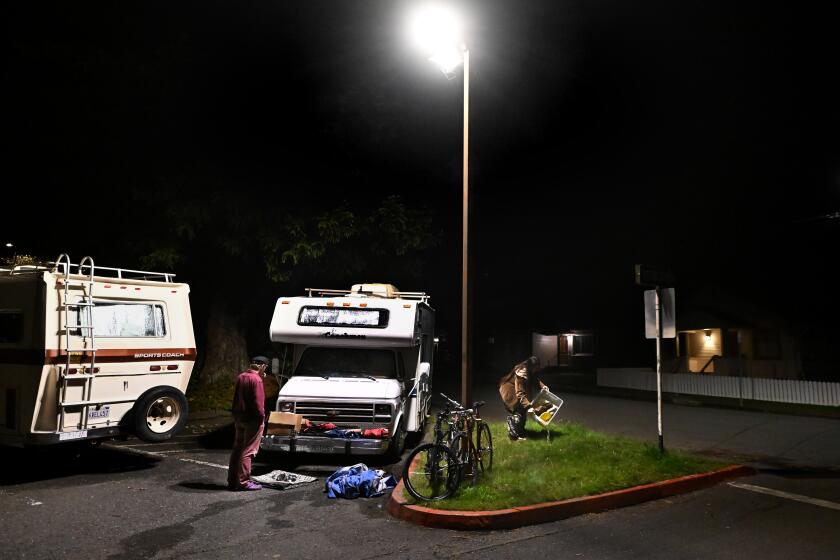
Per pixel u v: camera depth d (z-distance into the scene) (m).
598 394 22.92
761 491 8.20
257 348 22.52
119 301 9.49
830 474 9.23
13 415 8.62
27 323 8.62
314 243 17.06
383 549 5.99
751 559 5.71
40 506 7.36
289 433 9.34
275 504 7.53
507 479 7.90
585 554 5.85
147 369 9.72
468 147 10.06
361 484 7.87
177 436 12.58
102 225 17.53
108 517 6.95
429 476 7.62
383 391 10.09
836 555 5.80
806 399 18.83
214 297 19.56
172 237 16.92
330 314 11.12
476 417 8.16
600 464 8.74
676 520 6.91
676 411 17.12
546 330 40.44
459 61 10.31
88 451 10.69
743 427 14.00
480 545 6.10
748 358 25.94
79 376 8.78
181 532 6.46
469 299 9.56
